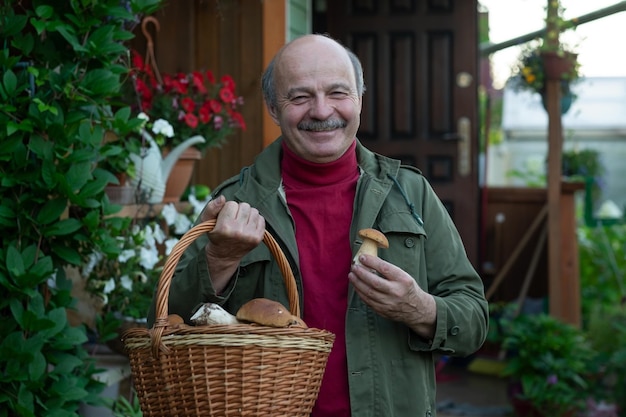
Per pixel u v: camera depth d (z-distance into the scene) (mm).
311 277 2289
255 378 1926
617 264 7551
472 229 6500
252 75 5105
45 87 2809
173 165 3854
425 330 2217
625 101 11234
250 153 5137
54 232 2709
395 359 2256
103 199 2826
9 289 2637
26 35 2752
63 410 2717
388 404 2219
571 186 6344
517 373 5512
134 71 3928
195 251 2412
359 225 2277
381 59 6547
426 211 2377
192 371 1921
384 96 6555
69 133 2736
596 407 5578
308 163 2348
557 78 6410
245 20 5094
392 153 6562
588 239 7695
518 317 6023
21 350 2623
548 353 5422
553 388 5336
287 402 1962
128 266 3455
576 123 11305
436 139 6520
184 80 4137
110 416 3492
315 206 2342
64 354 2795
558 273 6301
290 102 2287
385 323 2262
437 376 6789
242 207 2096
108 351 3760
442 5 6488
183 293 2223
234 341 1904
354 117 2311
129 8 3301
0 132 2684
